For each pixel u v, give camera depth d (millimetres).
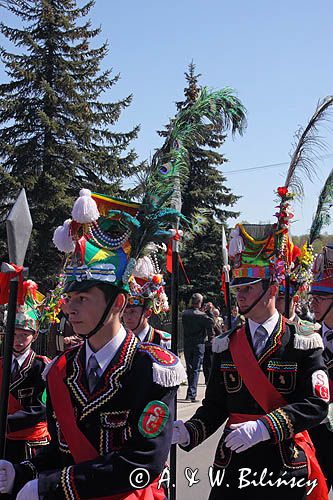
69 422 2717
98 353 2766
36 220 20000
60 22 21172
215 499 3686
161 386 2689
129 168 21766
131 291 5000
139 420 2656
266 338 3672
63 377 2797
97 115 21469
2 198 20547
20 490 2590
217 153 17250
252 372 3604
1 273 3184
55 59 21297
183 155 3246
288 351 3609
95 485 2531
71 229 2801
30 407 4414
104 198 2990
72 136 21547
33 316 4473
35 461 2854
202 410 3814
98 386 2717
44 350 10164
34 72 21109
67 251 2824
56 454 2871
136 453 2602
